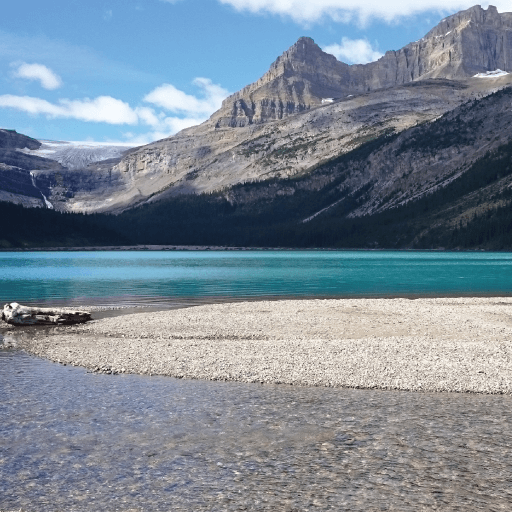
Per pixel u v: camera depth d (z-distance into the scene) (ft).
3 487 43.98
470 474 45.98
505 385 72.28
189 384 73.82
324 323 125.80
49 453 50.26
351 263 452.35
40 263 455.63
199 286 230.68
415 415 60.90
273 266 406.62
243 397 67.77
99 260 530.27
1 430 55.67
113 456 49.73
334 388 72.38
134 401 65.77
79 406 63.62
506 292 204.95
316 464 48.03
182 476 45.91
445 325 123.34
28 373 79.00
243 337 109.40
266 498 42.22
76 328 120.26
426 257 585.22
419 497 42.22
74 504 41.42
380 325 123.24
